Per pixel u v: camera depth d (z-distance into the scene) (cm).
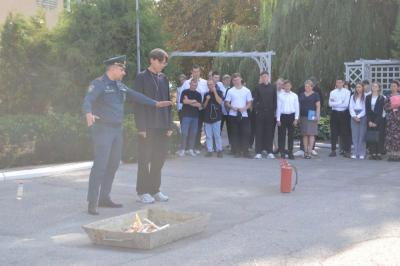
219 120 1509
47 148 1327
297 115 1498
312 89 1551
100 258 639
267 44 2289
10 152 1260
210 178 1171
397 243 696
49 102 1700
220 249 671
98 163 846
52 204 917
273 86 1513
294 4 2166
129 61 1656
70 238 723
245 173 1240
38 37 1695
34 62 1689
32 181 1111
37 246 688
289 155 1509
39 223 800
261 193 1017
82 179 1137
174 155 1487
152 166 934
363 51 2077
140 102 893
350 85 1917
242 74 2373
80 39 1652
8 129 1259
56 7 2342
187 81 1520
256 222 802
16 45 1673
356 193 1013
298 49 2162
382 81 1906
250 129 1534
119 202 935
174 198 971
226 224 792
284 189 1019
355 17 2084
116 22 1659
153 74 921
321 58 2114
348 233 740
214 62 2536
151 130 916
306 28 2167
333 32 2106
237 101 1510
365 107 1512
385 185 1100
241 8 3094
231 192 1026
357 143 1536
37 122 1312
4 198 957
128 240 669
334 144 1584
